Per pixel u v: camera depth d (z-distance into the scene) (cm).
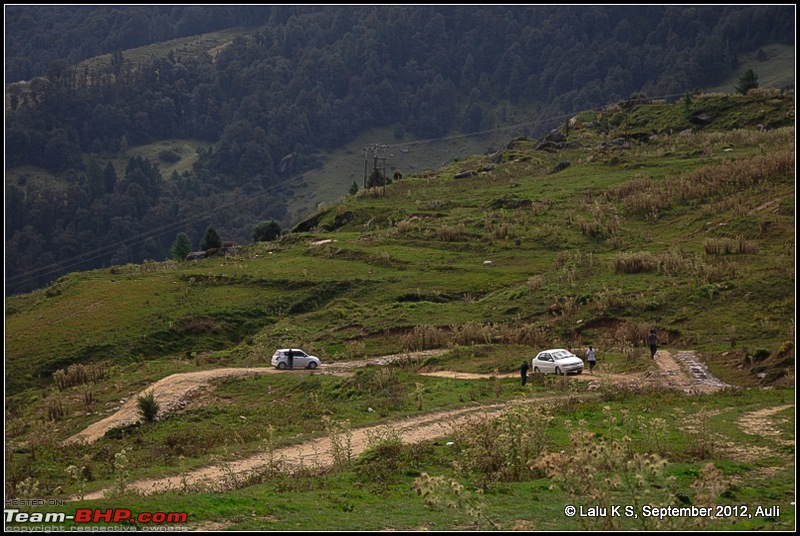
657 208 9638
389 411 4159
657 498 2086
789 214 8069
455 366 5797
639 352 5484
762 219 8119
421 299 8181
